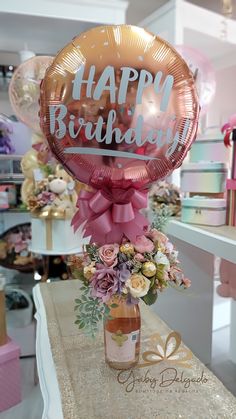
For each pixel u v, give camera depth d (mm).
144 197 765
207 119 1983
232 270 1553
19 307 1916
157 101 653
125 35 659
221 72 1989
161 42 694
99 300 696
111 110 634
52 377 772
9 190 2008
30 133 1944
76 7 1685
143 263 712
